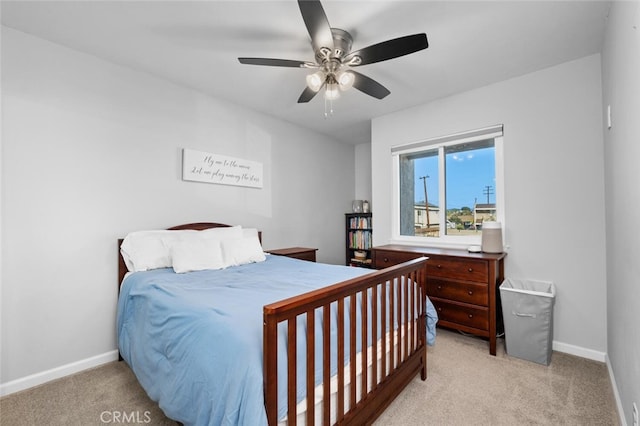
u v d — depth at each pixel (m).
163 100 2.53
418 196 3.22
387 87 2.65
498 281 2.36
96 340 2.11
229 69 2.37
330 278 1.88
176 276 1.97
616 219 1.59
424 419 1.48
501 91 2.54
